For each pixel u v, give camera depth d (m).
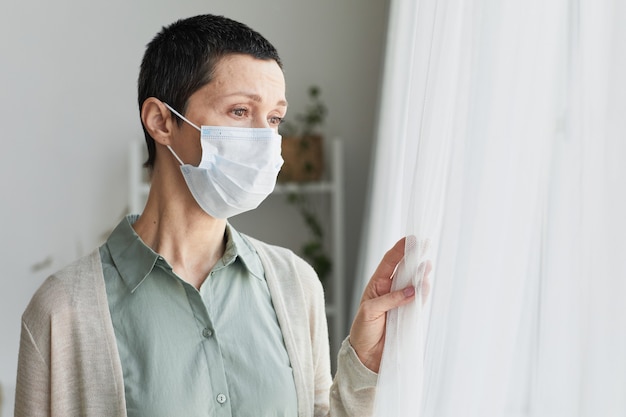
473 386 1.01
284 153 3.23
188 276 1.25
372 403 1.25
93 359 1.17
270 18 3.38
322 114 3.38
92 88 3.29
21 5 3.25
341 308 3.25
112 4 3.29
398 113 2.16
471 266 1.01
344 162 3.39
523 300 1.02
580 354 0.81
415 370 1.15
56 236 3.28
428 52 1.17
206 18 1.23
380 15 3.39
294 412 1.24
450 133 1.12
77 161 3.29
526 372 1.03
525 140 0.99
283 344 1.28
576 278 0.86
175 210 1.25
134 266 1.23
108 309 1.20
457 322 1.02
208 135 1.21
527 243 0.98
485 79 1.03
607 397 0.76
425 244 1.13
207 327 1.21
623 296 0.76
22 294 3.26
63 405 1.17
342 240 3.26
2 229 3.25
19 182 3.26
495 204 1.00
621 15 0.77
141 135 3.32
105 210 3.30
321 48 3.40
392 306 1.15
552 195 0.90
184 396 1.17
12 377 3.21
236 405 1.19
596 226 0.80
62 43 3.28
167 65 1.23
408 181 1.18
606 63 0.82
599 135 0.82
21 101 3.26
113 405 1.16
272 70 1.23
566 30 0.94
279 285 1.33
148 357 1.18
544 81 0.98
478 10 1.06
